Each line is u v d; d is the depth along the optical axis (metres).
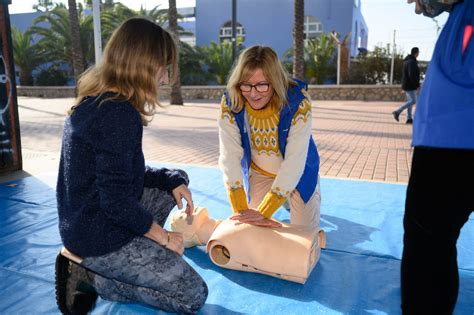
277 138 2.62
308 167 2.69
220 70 24.47
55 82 26.92
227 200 3.86
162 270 1.88
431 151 1.65
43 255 2.72
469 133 1.55
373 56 22.72
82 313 2.05
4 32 4.80
